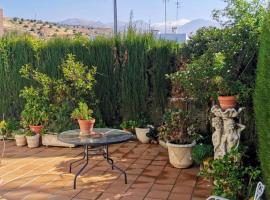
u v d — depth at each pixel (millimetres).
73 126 6945
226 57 4320
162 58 7441
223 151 4422
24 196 4215
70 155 6238
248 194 3551
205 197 4133
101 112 7883
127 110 7730
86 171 5230
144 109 7637
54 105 7277
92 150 5984
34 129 6957
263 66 2957
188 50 6965
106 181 4766
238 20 4613
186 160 5238
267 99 2885
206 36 6336
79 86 7242
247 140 4551
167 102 7441
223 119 4383
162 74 7457
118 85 7773
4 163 5727
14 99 8109
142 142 7172
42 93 7480
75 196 4211
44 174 5102
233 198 3510
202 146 5117
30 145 6879
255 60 4281
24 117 7145
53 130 6926
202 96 4824
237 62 4340
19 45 7980
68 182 4730
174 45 7535
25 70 7652
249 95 4273
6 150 6672
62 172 5191
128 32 7668
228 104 4305
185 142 5359
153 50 7484
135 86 7613
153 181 4746
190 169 5273
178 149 5207
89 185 4609
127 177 4930
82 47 7801
